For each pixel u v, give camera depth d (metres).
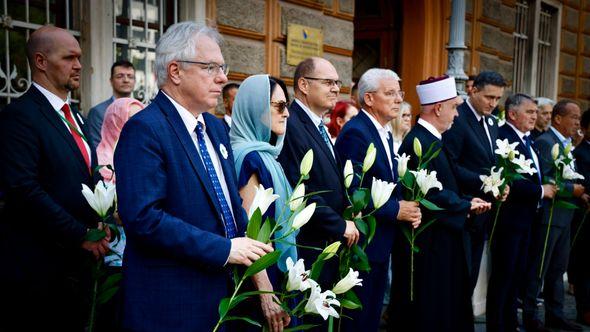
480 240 4.19
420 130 3.81
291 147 3.09
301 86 3.27
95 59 4.70
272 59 6.04
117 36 4.99
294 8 6.21
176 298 2.07
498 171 3.85
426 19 8.30
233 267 2.18
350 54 7.02
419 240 3.75
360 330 3.38
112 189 2.41
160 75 2.20
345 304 2.41
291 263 2.21
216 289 2.15
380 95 3.55
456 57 5.45
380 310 3.50
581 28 11.94
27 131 2.51
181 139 2.13
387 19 8.69
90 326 2.46
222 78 2.20
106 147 3.25
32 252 2.52
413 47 8.40
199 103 2.18
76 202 2.60
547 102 6.02
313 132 3.17
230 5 5.59
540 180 4.57
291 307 2.66
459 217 3.73
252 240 2.12
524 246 4.33
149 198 2.00
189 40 2.15
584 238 5.03
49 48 2.65
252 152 2.67
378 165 3.46
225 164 2.32
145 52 5.21
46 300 2.55
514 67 10.46
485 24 8.88
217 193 2.21
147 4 5.20
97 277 2.48
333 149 3.33
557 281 4.82
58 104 2.69
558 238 4.75
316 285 2.14
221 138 2.38
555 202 4.39
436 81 3.77
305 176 2.34
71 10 4.70
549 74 11.31
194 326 2.08
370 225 2.85
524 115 4.45
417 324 3.75
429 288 3.74
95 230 2.41
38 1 4.48
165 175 2.07
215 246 2.04
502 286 4.25
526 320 4.76
